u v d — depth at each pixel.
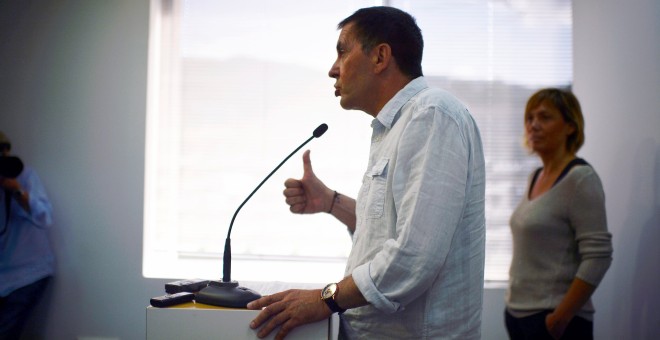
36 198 2.71
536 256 1.93
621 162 2.50
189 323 1.07
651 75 2.29
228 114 2.93
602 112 2.63
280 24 2.93
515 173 2.86
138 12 2.87
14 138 2.87
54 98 2.87
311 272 2.91
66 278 2.83
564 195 1.88
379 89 1.27
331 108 2.91
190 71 2.94
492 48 2.87
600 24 2.64
